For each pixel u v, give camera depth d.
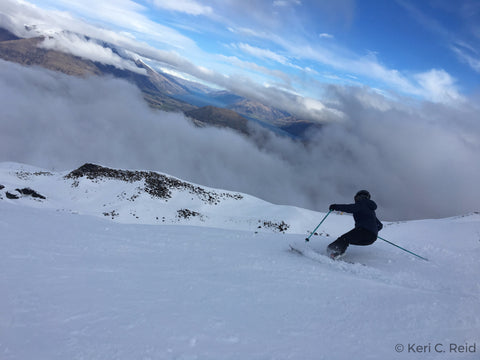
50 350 1.56
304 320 2.34
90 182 34.31
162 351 1.67
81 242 4.42
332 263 4.48
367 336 2.10
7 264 2.98
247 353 1.74
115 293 2.55
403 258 5.15
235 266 3.85
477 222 9.16
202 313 2.30
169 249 4.57
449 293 3.50
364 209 4.96
